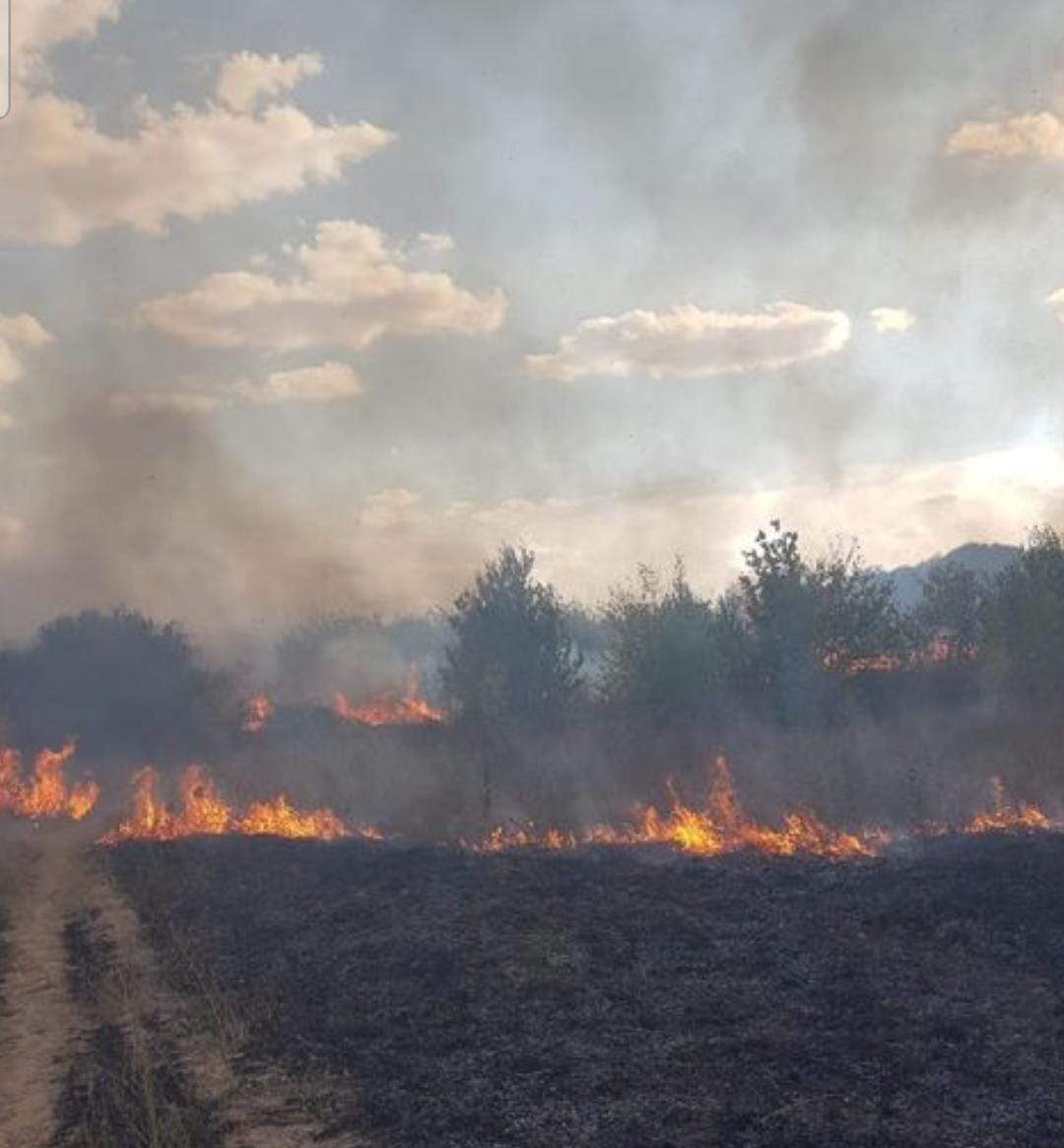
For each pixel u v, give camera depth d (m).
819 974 13.62
